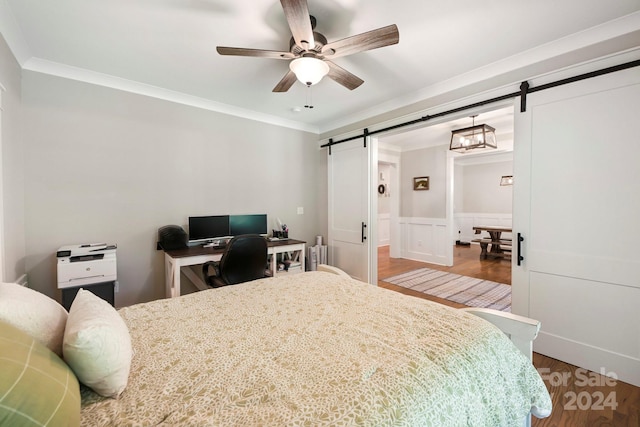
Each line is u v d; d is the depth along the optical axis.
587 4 1.68
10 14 1.78
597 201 1.94
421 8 1.73
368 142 3.66
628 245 1.83
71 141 2.53
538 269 2.21
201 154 3.29
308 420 0.69
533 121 2.20
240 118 3.60
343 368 0.92
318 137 4.45
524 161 2.26
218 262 2.78
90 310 0.90
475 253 6.55
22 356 0.61
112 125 2.72
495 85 2.44
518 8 1.72
